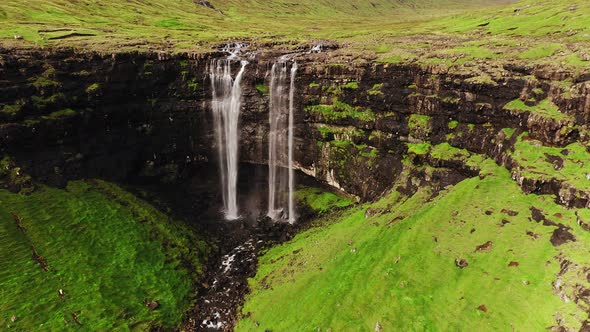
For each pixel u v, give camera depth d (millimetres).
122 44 83500
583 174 39938
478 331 32781
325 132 74938
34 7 116188
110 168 71562
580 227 36438
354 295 41156
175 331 46625
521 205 43031
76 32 91750
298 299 45344
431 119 61750
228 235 66188
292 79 77750
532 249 37469
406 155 63219
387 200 59000
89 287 48438
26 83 64062
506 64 57844
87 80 70562
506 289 35062
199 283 54531
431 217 47969
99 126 71562
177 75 79312
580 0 110500
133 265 53906
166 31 118250
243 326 45719
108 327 44531
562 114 45906
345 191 73500
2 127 59219
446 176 55625
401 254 44062
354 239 52562
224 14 195375
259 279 54000
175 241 60906
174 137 80438
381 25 171625
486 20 119125
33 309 44062
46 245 52344
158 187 75875
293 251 58375
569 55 55781
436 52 70562
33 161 62281
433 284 39000
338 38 118125
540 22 96625
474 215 45156
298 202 74875
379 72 68938
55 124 64750
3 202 55562
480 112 55938
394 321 36531
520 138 49531
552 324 30453
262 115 81312
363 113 70438
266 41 105688
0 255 48781
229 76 80500
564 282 32312
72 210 59281
